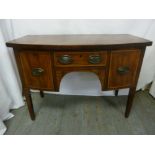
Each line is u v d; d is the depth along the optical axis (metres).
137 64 0.96
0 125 1.09
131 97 1.13
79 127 1.17
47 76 0.97
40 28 1.30
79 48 0.84
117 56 0.90
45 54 0.89
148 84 1.59
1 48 1.14
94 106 1.41
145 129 1.14
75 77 1.49
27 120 1.24
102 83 0.99
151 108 1.37
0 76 1.20
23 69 0.97
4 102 1.21
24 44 0.85
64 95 1.59
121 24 1.26
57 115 1.30
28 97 1.11
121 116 1.28
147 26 1.26
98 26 1.28
